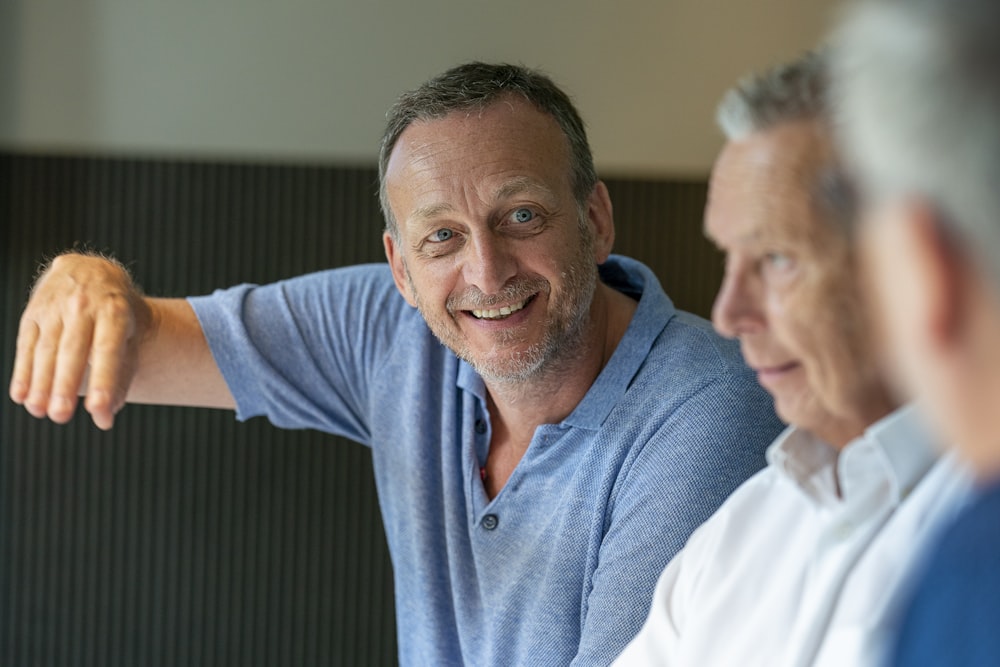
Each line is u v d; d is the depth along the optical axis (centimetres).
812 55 87
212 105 394
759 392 158
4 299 388
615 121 400
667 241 401
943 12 48
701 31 397
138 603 394
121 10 390
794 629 97
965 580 55
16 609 393
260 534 394
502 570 173
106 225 391
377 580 396
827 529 94
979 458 52
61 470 392
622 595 152
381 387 193
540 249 161
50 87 390
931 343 49
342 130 397
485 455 180
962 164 47
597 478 162
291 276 396
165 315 193
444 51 396
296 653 396
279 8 393
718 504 151
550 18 396
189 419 393
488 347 166
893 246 51
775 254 87
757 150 85
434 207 161
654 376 162
